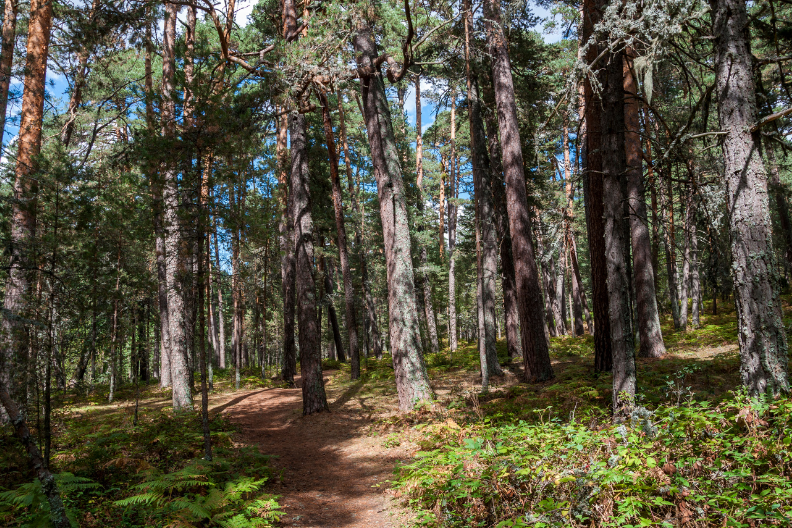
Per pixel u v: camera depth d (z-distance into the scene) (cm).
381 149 1292
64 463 758
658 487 381
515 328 1811
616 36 675
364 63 1280
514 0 1243
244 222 827
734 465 412
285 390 1916
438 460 622
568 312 4334
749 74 564
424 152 3303
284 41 1141
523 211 1364
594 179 1176
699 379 960
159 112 823
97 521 525
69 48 1253
